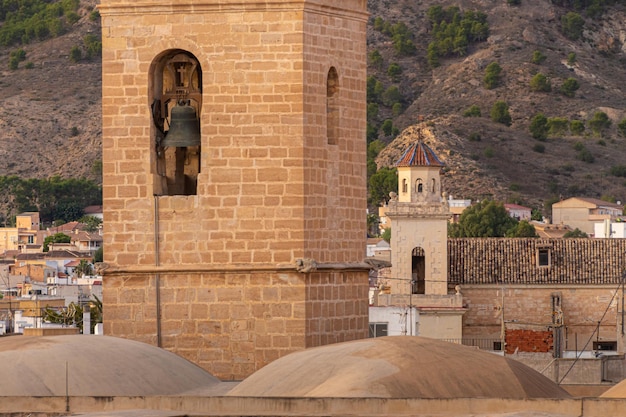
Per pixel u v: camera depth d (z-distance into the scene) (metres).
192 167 55.78
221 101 53.78
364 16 55.69
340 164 54.81
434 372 42.12
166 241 54.25
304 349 48.75
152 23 54.41
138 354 49.16
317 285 53.72
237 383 50.81
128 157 54.59
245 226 53.69
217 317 53.81
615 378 82.69
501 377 42.69
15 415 41.00
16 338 50.19
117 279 54.50
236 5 53.69
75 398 41.12
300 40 53.38
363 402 38.09
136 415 37.75
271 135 53.53
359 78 55.56
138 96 54.56
